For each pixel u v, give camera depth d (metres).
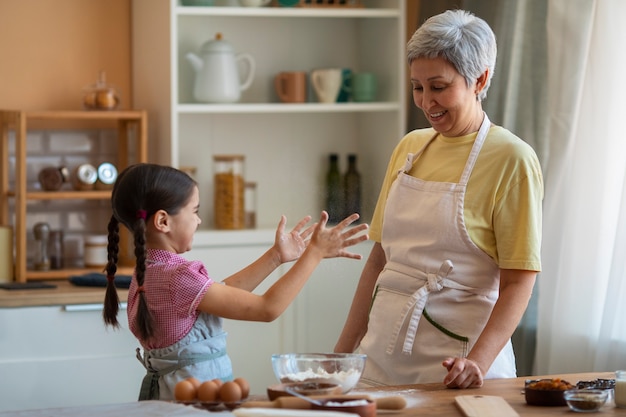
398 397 1.90
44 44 4.36
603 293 3.46
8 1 4.30
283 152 4.57
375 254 2.71
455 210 2.39
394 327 2.48
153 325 2.18
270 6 4.38
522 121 3.73
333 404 1.76
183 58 4.32
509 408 1.87
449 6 4.17
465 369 2.13
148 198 2.21
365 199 4.56
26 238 4.32
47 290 3.80
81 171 4.15
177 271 2.19
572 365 3.51
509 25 3.78
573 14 3.53
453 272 2.41
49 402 3.72
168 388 2.20
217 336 2.26
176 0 4.06
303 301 4.16
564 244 3.53
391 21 4.37
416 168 2.55
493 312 2.29
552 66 3.61
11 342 3.68
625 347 3.29
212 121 4.48
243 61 4.41
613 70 3.38
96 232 4.45
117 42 4.48
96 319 3.77
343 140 4.65
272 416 1.68
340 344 2.72
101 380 3.77
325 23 4.57
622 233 3.26
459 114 2.39
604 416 1.86
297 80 4.39
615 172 3.42
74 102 4.40
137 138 4.19
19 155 3.97
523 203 2.33
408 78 4.40
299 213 4.57
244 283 2.39
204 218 4.43
